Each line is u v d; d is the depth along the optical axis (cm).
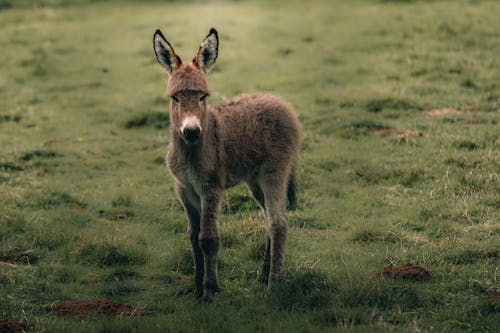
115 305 1313
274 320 1212
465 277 1323
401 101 2672
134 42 4103
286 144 1447
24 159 2361
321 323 1180
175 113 1321
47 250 1641
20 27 4675
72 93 3244
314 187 2020
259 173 1450
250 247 1594
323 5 4822
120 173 2264
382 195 1906
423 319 1167
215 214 1355
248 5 5106
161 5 5406
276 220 1406
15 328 1185
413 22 3903
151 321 1199
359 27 3978
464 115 2500
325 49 3619
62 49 4006
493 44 3366
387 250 1514
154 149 2500
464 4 4291
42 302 1352
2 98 3167
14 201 1950
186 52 3641
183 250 1580
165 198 2017
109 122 2841
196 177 1338
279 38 3950
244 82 3166
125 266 1558
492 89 2783
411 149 2205
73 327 1203
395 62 3266
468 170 1958
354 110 2645
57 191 2052
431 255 1464
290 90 3020
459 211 1691
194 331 1167
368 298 1247
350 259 1488
